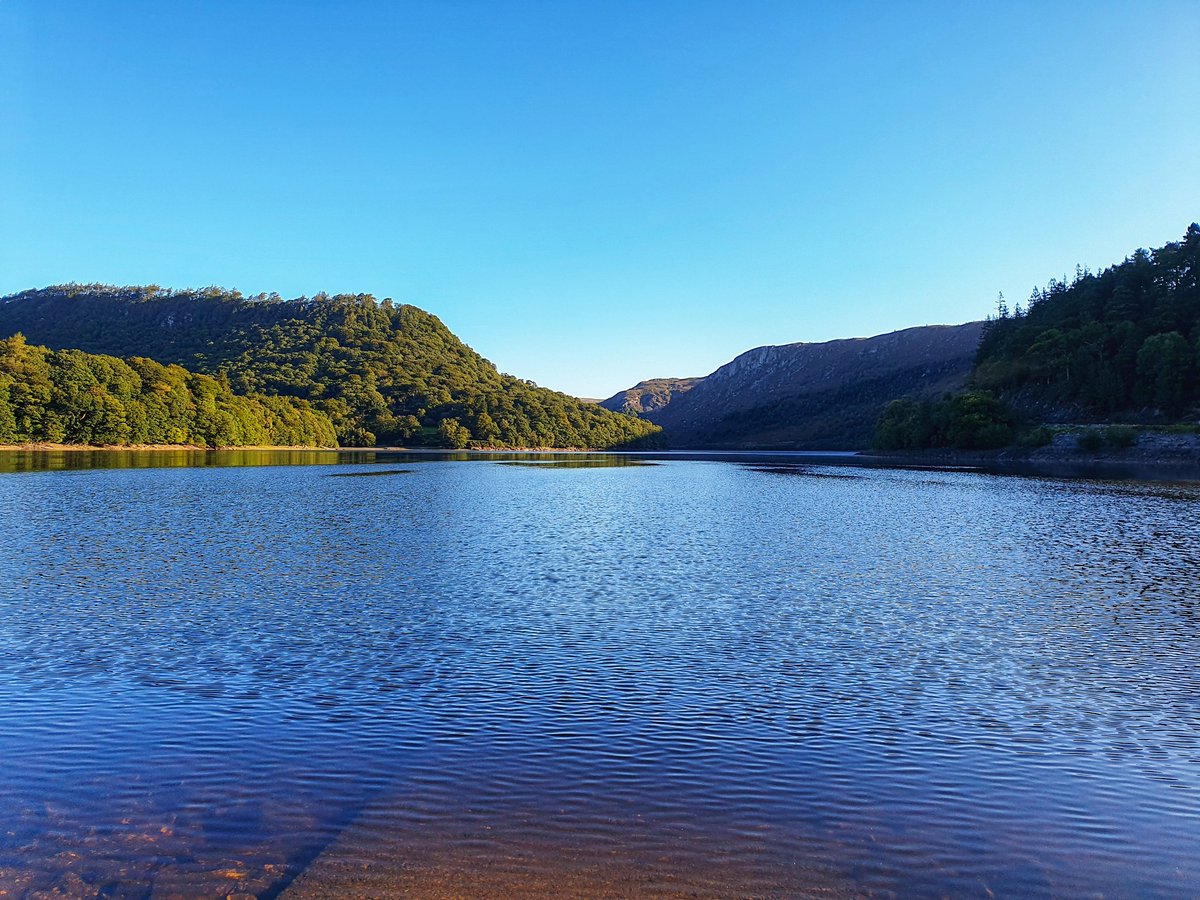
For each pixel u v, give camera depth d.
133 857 8.21
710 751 11.12
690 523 39.97
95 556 27.55
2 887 7.61
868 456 159.75
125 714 12.32
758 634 17.69
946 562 27.81
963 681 14.48
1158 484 69.25
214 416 149.62
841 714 12.69
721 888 7.77
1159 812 9.48
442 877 7.91
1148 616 19.66
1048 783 10.25
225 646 16.31
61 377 121.56
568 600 21.09
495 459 146.62
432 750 11.05
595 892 7.68
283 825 8.92
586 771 10.41
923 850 8.56
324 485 64.56
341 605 20.25
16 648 16.00
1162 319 134.12
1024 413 138.50
